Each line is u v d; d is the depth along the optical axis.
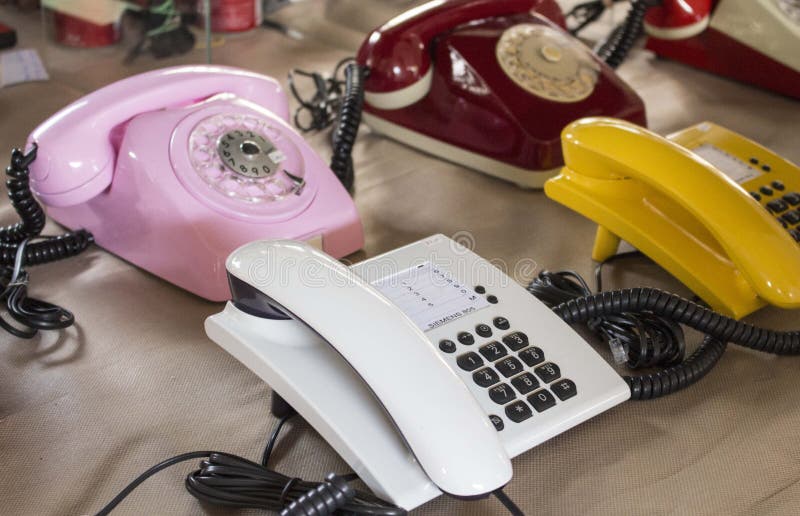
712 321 0.65
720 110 1.08
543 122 0.89
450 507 0.54
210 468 0.53
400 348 0.50
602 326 0.67
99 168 0.72
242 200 0.73
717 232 0.66
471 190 0.92
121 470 0.57
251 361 0.56
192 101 0.79
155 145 0.72
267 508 0.52
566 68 0.94
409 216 0.87
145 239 0.74
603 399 0.58
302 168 0.78
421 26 0.91
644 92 1.12
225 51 1.17
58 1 1.04
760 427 0.61
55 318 0.69
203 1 1.06
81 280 0.76
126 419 0.61
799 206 0.79
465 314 0.62
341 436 0.51
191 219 0.70
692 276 0.71
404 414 0.48
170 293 0.75
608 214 0.74
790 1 1.10
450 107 0.93
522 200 0.90
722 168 0.83
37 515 0.54
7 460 0.58
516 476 0.57
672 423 0.61
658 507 0.55
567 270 0.78
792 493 0.56
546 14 1.02
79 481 0.56
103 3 1.04
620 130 0.72
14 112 1.01
